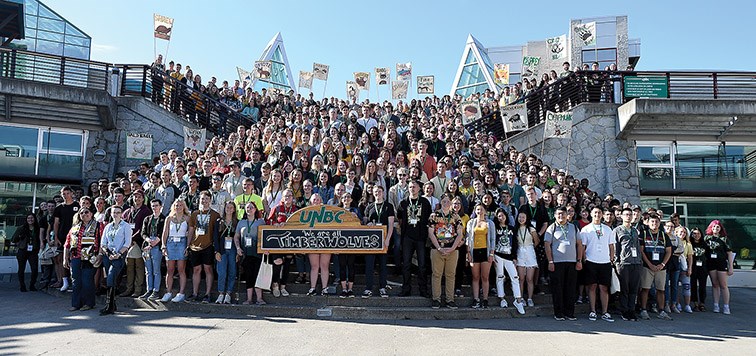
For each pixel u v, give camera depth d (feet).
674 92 49.34
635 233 28.60
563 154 50.11
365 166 36.45
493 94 64.28
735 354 20.26
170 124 50.75
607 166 49.11
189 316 25.66
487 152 40.83
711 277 33.58
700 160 49.90
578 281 29.09
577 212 32.60
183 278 27.86
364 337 21.54
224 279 27.30
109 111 47.57
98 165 48.57
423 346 20.21
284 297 27.48
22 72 46.60
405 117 51.78
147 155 49.14
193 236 27.73
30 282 37.93
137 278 29.73
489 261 27.55
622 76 50.55
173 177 35.70
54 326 23.20
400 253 29.91
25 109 45.93
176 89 52.85
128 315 25.91
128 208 31.91
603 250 27.89
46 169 47.60
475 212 28.48
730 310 33.94
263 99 61.72
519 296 27.63
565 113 47.06
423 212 27.99
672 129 48.47
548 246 28.04
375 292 29.35
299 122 48.32
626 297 28.30
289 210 28.32
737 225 49.49
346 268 27.94
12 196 46.85
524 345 20.76
